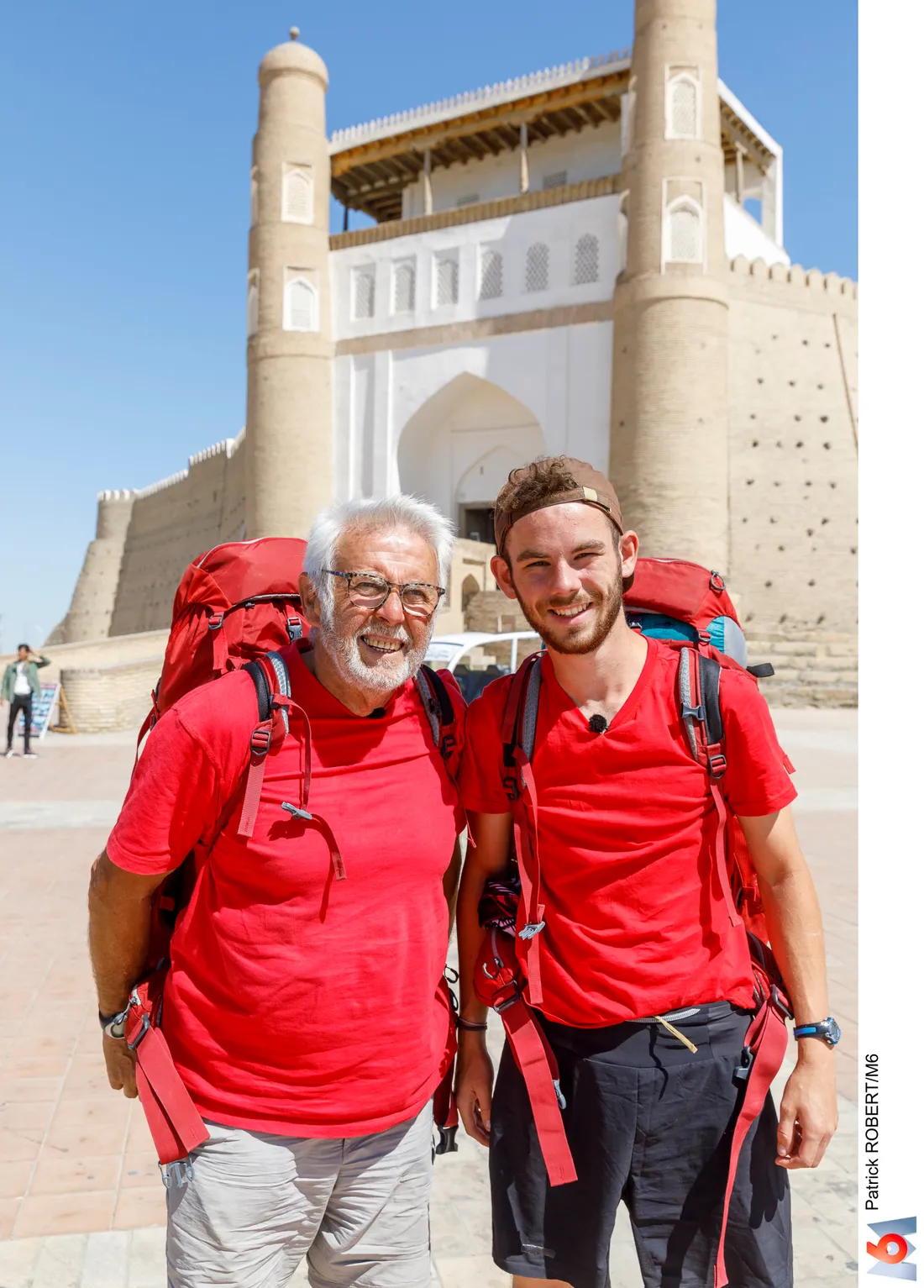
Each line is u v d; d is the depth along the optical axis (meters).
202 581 2.04
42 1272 2.44
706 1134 1.76
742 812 1.79
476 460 33.12
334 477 33.09
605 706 1.77
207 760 1.60
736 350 30.52
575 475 1.73
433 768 1.77
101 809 9.33
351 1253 1.76
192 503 50.34
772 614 29.98
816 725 20.36
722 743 1.74
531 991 1.79
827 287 31.98
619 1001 1.74
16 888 6.36
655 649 1.82
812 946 1.78
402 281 32.16
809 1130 1.70
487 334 30.64
